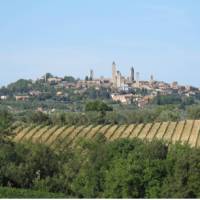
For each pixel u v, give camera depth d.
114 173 91.19
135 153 96.75
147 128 182.00
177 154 95.31
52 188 97.88
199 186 90.75
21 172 99.06
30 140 138.12
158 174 91.38
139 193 90.50
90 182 98.31
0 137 113.56
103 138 129.38
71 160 109.75
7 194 82.44
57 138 158.62
